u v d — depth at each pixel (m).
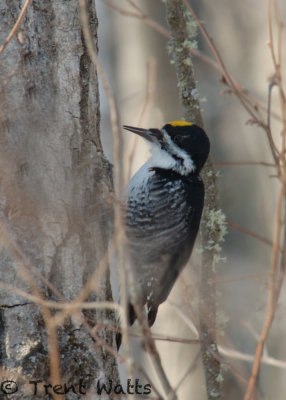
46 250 8.37
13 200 8.20
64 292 8.48
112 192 9.40
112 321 9.12
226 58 19.20
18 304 8.08
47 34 8.77
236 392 16.48
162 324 16.61
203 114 19.94
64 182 8.77
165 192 11.50
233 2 18.97
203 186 11.72
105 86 6.41
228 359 16.73
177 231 11.48
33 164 8.51
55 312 8.27
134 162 17.30
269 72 17.67
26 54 8.54
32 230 8.29
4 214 8.19
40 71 8.69
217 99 19.95
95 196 9.13
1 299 8.07
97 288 8.77
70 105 8.95
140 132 11.74
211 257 10.45
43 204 8.40
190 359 16.47
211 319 10.07
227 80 10.45
